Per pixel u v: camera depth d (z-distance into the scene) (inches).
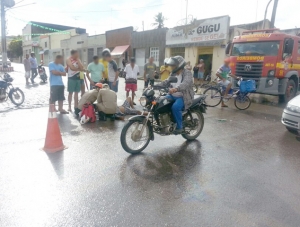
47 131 189.9
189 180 149.7
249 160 181.8
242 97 368.2
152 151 195.3
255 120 306.5
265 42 419.5
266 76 413.7
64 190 134.7
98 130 245.0
